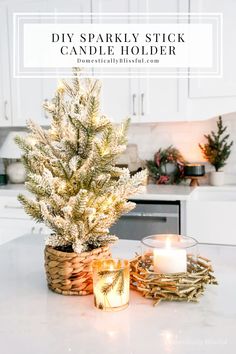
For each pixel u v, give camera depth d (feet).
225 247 3.92
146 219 7.96
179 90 8.46
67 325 2.25
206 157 9.38
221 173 9.18
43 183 2.55
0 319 2.34
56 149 2.73
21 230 9.02
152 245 2.79
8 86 9.73
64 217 2.66
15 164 10.53
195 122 9.57
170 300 2.56
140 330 2.16
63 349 1.97
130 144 10.11
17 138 2.81
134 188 2.74
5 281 2.99
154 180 9.83
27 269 3.27
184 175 9.21
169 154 9.66
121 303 2.44
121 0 8.63
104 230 2.69
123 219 8.05
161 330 2.16
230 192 9.02
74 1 8.97
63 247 2.81
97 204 2.68
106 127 2.61
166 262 2.58
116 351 1.94
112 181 2.72
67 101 2.83
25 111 9.66
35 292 2.77
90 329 2.19
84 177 2.59
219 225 7.74
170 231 7.86
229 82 8.20
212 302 2.54
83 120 2.54
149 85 8.63
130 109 8.80
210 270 2.73
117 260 2.59
